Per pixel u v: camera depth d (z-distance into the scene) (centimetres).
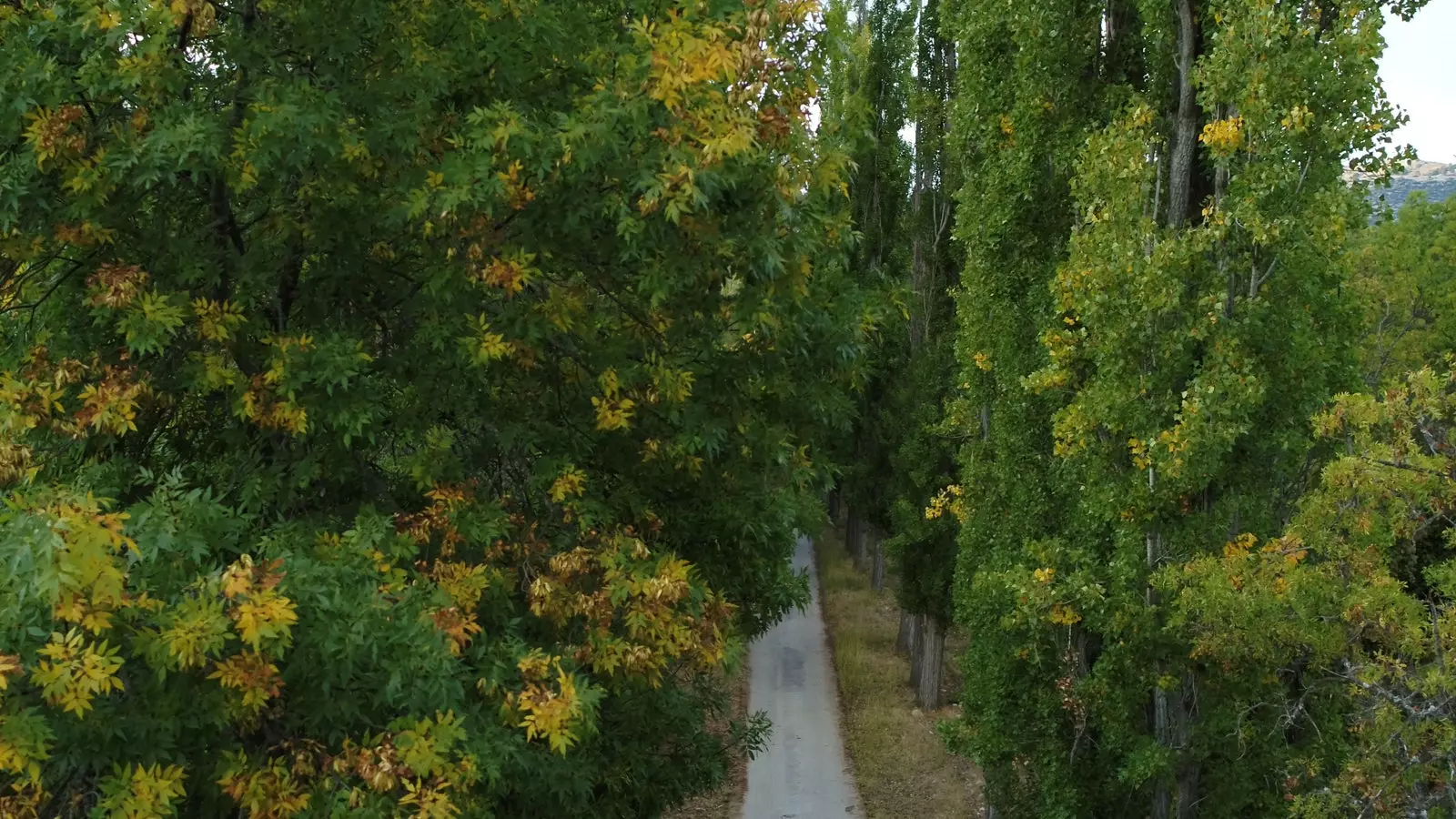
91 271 610
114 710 418
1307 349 816
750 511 852
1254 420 848
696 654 671
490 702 567
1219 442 791
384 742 475
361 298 716
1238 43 777
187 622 405
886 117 2403
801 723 1912
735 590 945
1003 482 1130
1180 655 866
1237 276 827
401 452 710
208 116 554
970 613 1113
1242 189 797
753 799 1588
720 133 531
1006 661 1050
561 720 509
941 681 1988
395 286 722
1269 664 789
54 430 555
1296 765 802
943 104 2056
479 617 662
